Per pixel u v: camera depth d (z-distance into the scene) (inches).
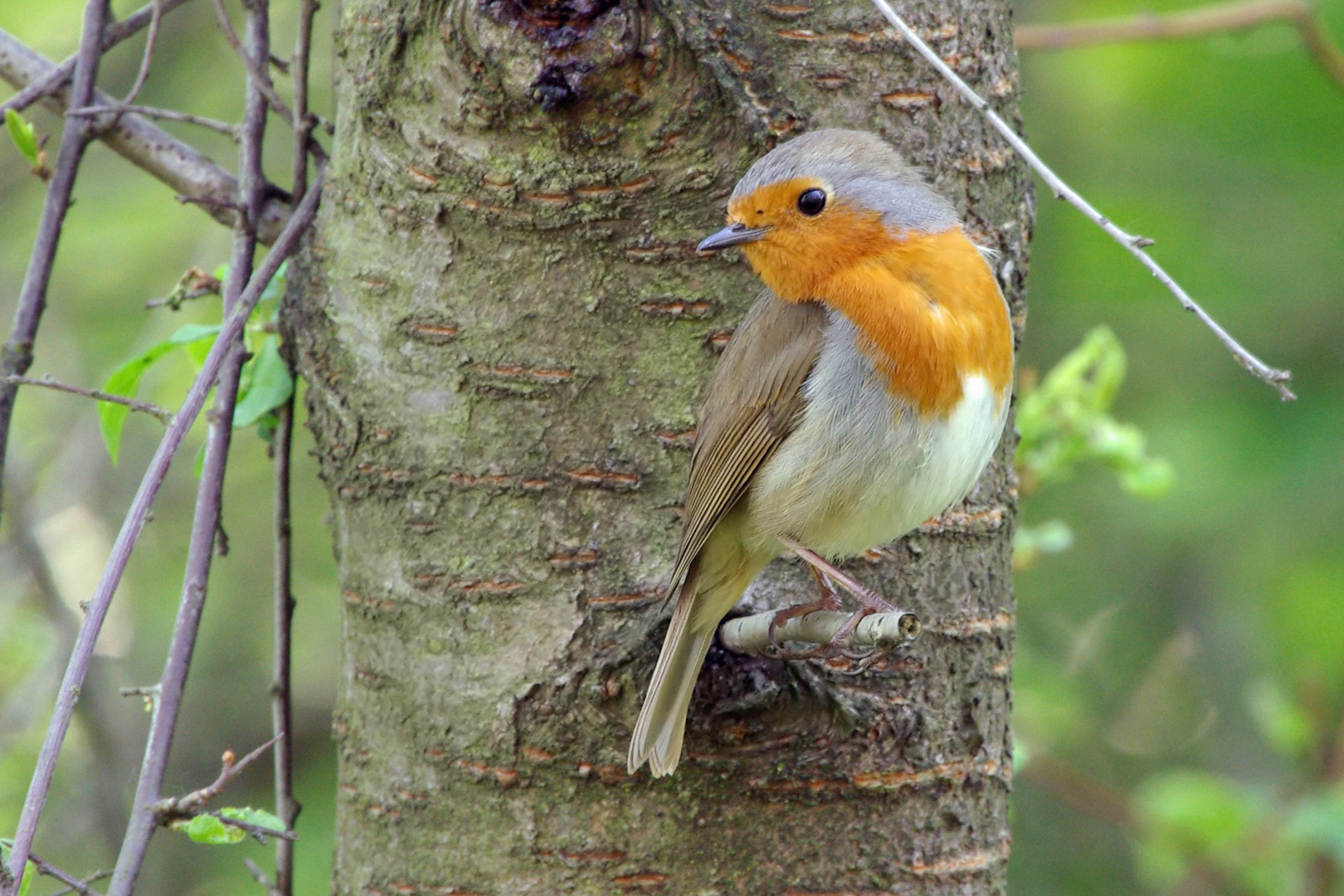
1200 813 458.9
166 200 627.8
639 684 256.7
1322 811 429.1
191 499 622.8
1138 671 628.4
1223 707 617.9
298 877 561.6
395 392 267.7
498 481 262.5
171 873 577.3
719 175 258.7
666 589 259.8
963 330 271.7
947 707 272.2
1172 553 601.9
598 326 260.2
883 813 264.1
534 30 248.7
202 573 266.1
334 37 283.7
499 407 262.4
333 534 285.9
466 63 253.4
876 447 273.0
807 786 260.1
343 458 274.4
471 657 264.7
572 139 254.8
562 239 258.7
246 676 655.1
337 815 289.0
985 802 276.1
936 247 273.9
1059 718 521.3
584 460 261.3
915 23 272.2
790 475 277.0
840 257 274.7
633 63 251.1
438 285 263.1
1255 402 562.3
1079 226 588.1
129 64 610.5
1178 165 593.6
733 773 258.2
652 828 259.8
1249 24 449.7
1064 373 377.7
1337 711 472.7
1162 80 601.6
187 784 611.2
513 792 263.3
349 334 273.0
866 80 269.4
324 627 651.5
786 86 265.6
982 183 280.8
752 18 264.5
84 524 612.4
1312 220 576.1
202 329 300.0
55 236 290.0
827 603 278.7
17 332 287.3
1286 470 546.3
